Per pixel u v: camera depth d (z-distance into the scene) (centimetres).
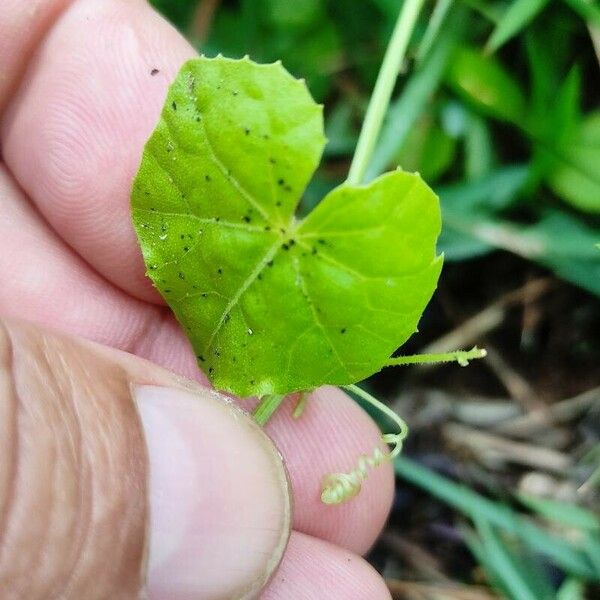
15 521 5
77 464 5
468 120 9
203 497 6
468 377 9
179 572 6
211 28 10
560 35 9
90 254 7
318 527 8
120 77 7
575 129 8
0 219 7
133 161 7
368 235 5
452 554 9
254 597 6
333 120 9
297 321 5
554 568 9
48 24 7
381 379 9
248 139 5
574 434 9
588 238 8
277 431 7
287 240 5
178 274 6
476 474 9
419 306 5
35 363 5
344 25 9
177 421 6
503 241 9
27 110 7
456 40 9
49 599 5
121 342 7
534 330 9
